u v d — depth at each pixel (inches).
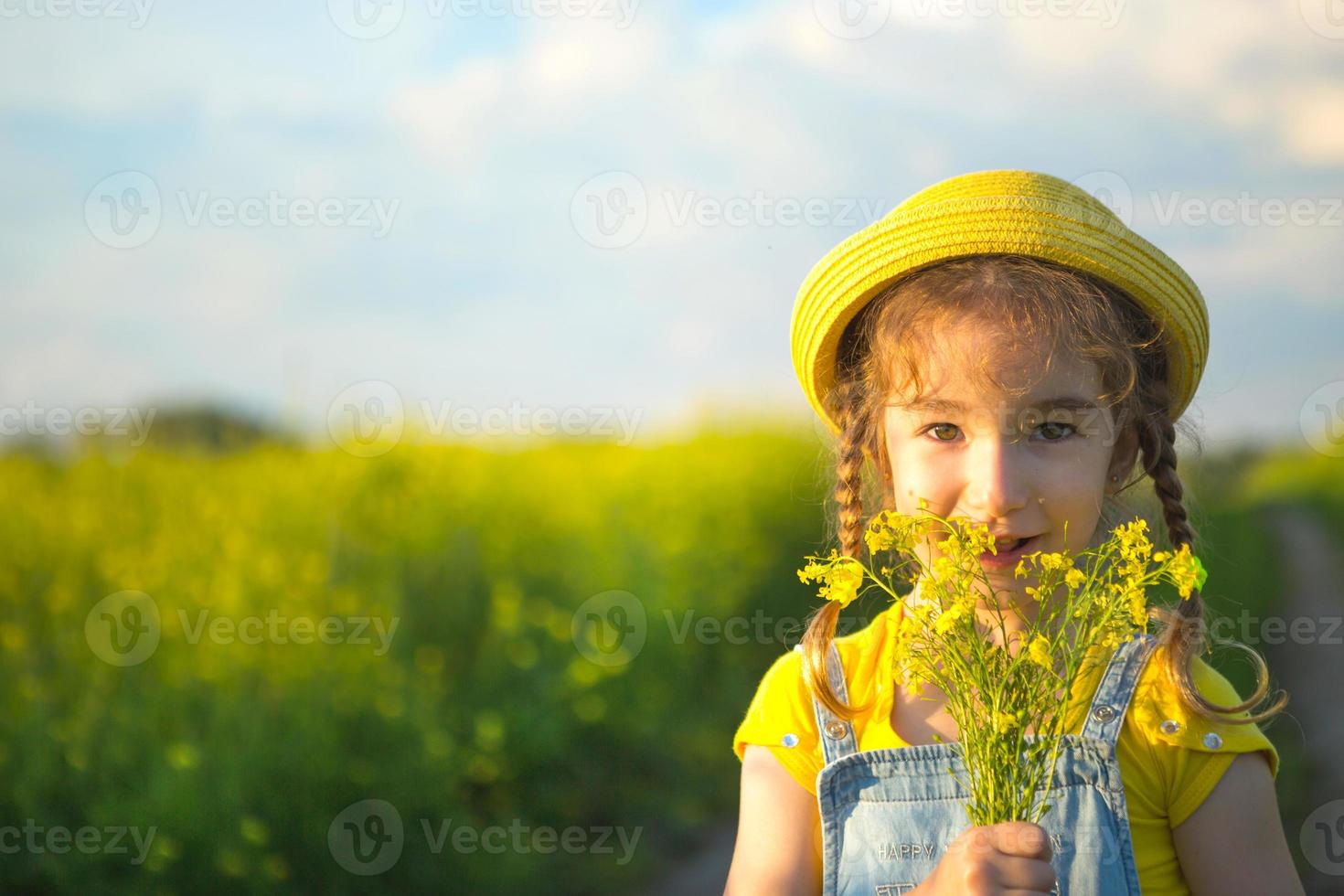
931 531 55.3
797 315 66.9
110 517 227.0
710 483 325.4
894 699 59.8
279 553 220.5
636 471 339.9
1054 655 50.3
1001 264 58.1
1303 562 535.2
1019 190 60.5
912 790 56.6
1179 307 60.7
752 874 58.7
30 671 165.2
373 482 258.7
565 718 201.3
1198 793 54.6
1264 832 54.4
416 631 212.8
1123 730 55.7
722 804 218.5
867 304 62.6
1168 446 61.7
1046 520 54.4
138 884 141.3
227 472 268.2
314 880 155.8
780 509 321.7
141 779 152.4
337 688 181.8
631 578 253.6
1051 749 50.5
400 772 169.6
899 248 59.8
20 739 151.4
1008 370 53.9
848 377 65.8
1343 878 175.0
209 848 145.9
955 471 55.2
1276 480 851.4
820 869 58.7
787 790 59.6
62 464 252.5
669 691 235.8
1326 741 245.1
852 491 63.8
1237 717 55.2
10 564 194.9
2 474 238.4
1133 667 56.9
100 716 158.9
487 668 203.6
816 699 60.5
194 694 168.7
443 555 227.6
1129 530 49.8
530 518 279.3
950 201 59.6
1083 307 56.1
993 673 49.6
